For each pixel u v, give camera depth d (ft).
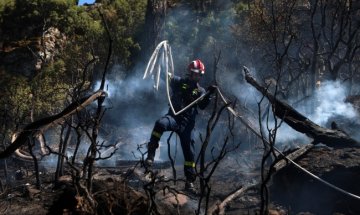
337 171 16.74
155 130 19.36
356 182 16.42
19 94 35.63
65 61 57.11
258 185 18.79
